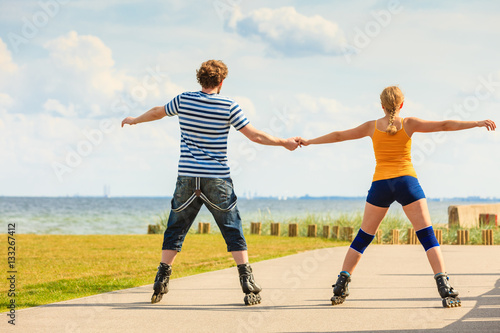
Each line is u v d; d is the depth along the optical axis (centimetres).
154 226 3772
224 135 1067
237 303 1087
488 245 2866
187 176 1050
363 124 1101
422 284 1341
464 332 809
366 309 1012
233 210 1066
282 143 1103
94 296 1186
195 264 1917
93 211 14238
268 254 2258
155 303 1092
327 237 3303
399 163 1059
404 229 3338
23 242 2888
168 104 1090
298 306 1050
